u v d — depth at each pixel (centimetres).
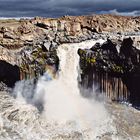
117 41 5375
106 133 4544
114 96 5497
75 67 5475
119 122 4812
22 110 4897
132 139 4459
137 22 6000
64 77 5416
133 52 5284
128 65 5359
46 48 5372
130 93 5506
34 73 5331
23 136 4372
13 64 5259
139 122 4847
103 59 5441
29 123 4634
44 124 4644
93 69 5491
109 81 5497
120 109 5203
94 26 5772
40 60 5350
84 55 5478
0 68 5334
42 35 5525
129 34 5688
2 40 5322
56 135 4450
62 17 5922
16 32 5416
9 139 4278
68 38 5550
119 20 5978
